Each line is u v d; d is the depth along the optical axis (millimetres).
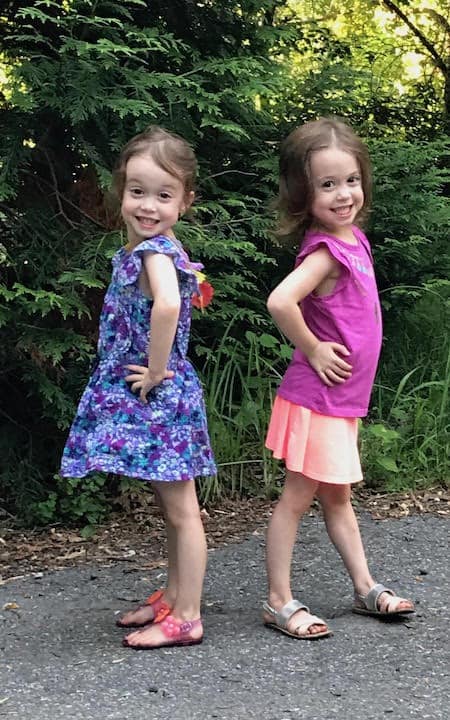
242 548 2537
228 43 3387
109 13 3016
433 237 3709
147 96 2814
